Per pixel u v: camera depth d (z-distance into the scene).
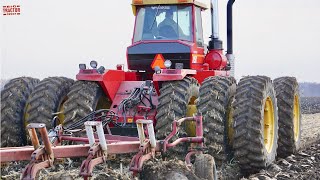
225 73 13.84
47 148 7.15
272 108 12.20
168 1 12.94
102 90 11.78
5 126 12.03
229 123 11.37
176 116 10.66
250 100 11.16
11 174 9.09
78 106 11.17
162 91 11.02
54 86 11.98
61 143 9.86
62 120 11.93
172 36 12.94
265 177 10.91
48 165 7.20
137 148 8.38
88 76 11.55
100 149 7.68
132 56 12.87
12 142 12.07
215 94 11.14
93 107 11.36
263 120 11.39
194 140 9.00
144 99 11.35
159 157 9.57
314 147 16.48
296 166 12.51
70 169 9.55
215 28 13.78
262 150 11.12
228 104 11.42
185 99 10.91
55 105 11.80
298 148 14.62
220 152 10.97
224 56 13.79
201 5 13.31
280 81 14.04
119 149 8.11
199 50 13.09
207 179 8.52
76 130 9.63
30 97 11.84
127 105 11.12
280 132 13.70
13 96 12.23
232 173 11.04
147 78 13.18
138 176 8.41
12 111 12.10
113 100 11.76
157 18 13.06
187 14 12.94
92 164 7.42
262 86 11.37
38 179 7.82
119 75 12.09
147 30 13.09
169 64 11.41
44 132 7.07
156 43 12.70
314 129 23.05
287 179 11.11
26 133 12.13
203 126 10.95
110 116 10.47
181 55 12.61
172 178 8.24
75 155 7.62
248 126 11.05
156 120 10.80
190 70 11.85
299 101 14.67
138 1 13.06
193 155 9.41
